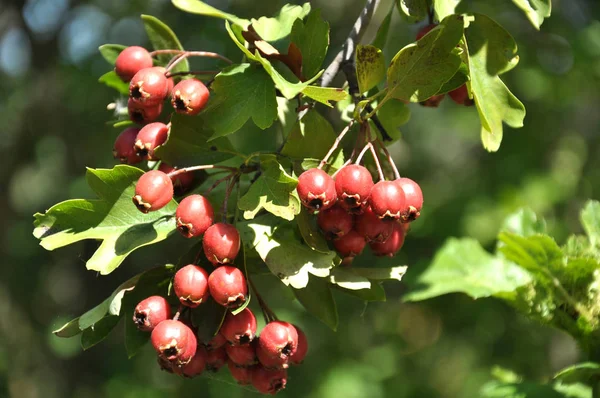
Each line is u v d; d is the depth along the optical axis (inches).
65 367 96.1
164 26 32.0
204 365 30.5
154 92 30.8
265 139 70.8
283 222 30.6
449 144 93.4
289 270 30.0
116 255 30.2
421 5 31.3
